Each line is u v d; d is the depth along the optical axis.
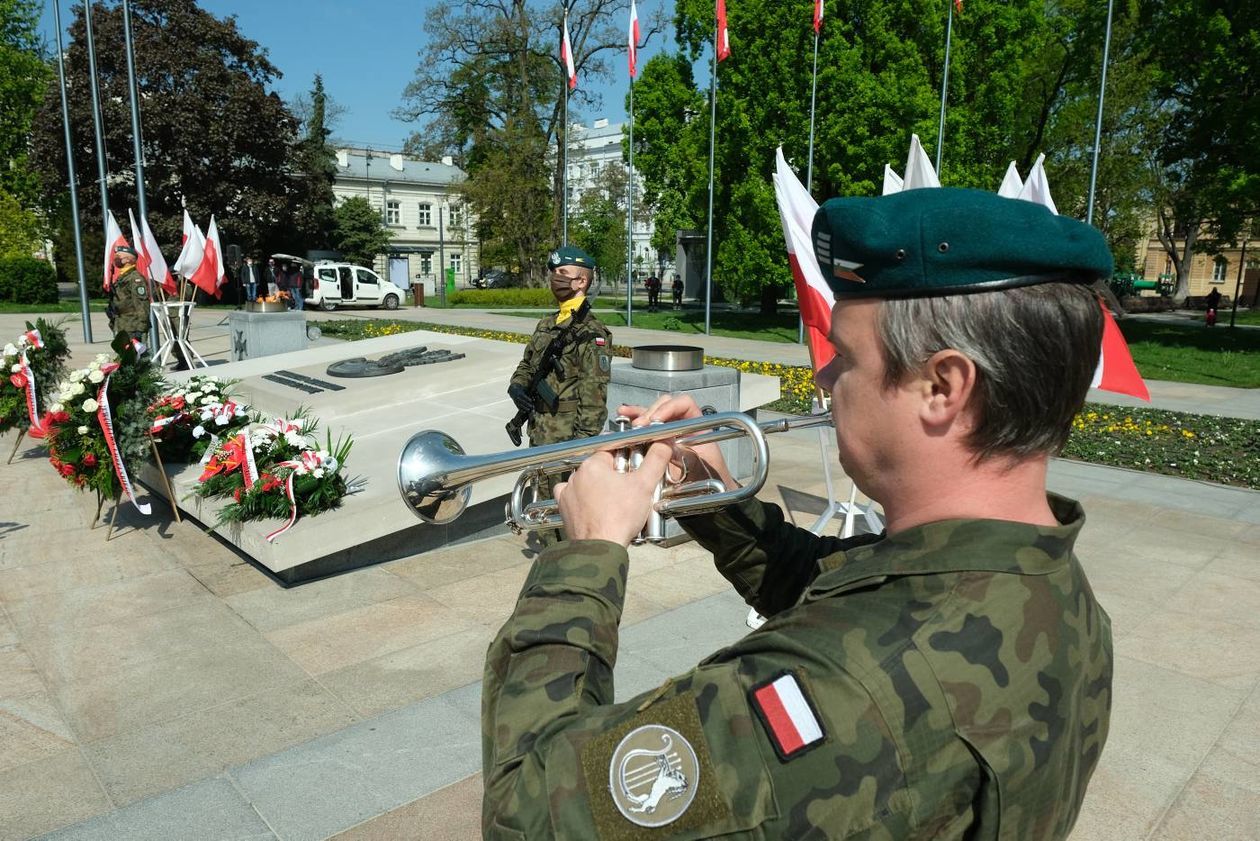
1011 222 0.79
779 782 0.70
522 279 43.22
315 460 5.02
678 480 1.40
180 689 3.71
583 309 4.89
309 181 39.41
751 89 23.02
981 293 0.79
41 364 7.76
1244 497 7.02
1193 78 21.91
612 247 48.78
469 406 7.53
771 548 1.32
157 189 33.84
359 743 3.30
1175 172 26.77
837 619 0.77
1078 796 0.81
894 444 0.86
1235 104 20.16
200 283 13.93
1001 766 0.70
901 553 0.81
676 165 27.61
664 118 27.64
